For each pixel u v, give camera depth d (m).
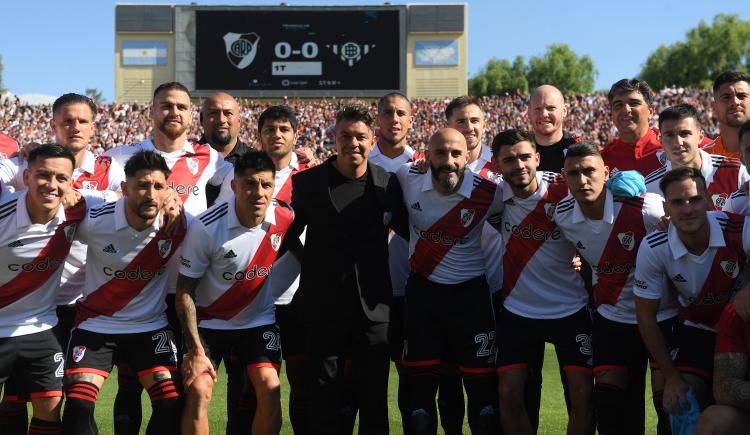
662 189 4.32
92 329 4.53
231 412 5.20
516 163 4.66
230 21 37.38
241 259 4.62
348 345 4.86
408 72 39.56
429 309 4.94
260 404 4.63
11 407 4.57
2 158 5.23
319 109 36.38
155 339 4.58
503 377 4.78
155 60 38.75
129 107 35.81
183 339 4.94
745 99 5.60
